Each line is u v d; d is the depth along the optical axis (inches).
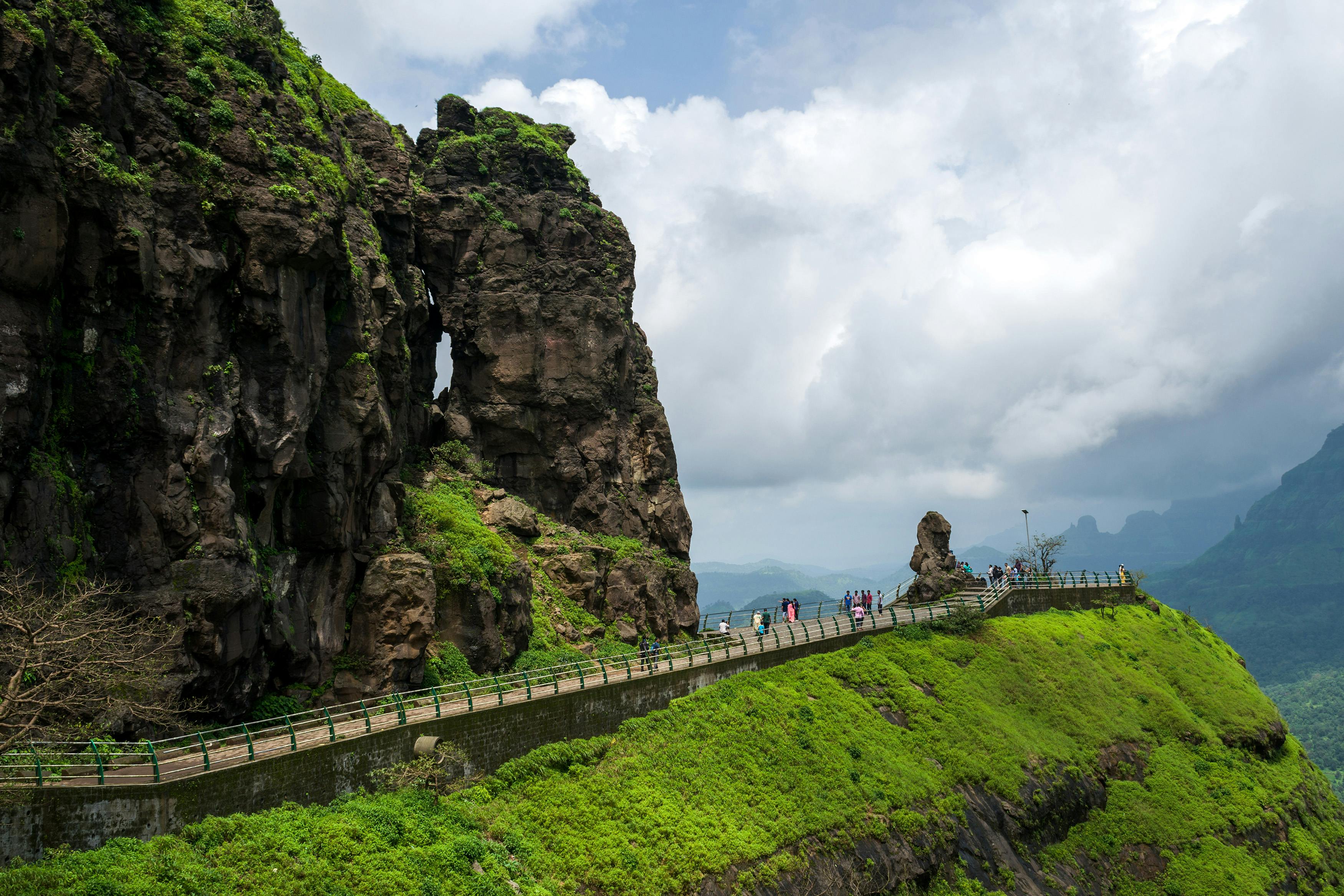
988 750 2175.2
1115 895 2094.0
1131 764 2429.9
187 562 1395.2
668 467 2950.3
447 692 1822.1
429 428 2502.5
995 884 1905.8
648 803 1598.2
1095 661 2797.7
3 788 987.9
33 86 1251.2
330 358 1818.4
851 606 2815.0
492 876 1291.8
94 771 1152.8
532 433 2559.1
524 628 2134.6
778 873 1579.7
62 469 1304.1
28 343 1229.7
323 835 1199.6
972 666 2517.2
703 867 1494.8
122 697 1251.2
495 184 2696.9
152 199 1448.1
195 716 1398.9
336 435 1790.1
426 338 2551.7
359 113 2394.2
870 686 2294.5
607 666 2108.8
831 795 1814.7
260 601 1501.0
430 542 1999.3
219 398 1514.5
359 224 2006.6
